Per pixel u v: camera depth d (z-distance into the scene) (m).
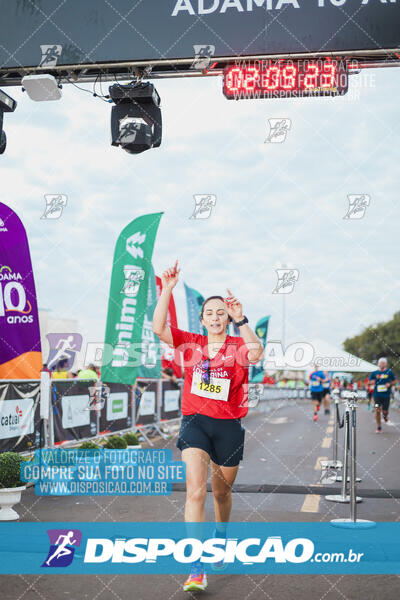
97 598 3.51
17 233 7.77
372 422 17.94
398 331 66.56
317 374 18.41
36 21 7.18
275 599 3.49
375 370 14.71
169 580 3.85
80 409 8.88
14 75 7.70
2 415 6.67
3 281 7.55
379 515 5.61
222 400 3.86
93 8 7.09
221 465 3.94
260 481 7.42
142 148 7.59
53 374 10.45
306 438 12.75
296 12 6.73
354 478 5.27
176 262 4.08
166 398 13.95
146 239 9.91
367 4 6.60
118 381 9.80
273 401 29.31
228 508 4.14
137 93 7.28
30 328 7.80
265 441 12.09
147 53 6.97
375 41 6.57
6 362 7.56
